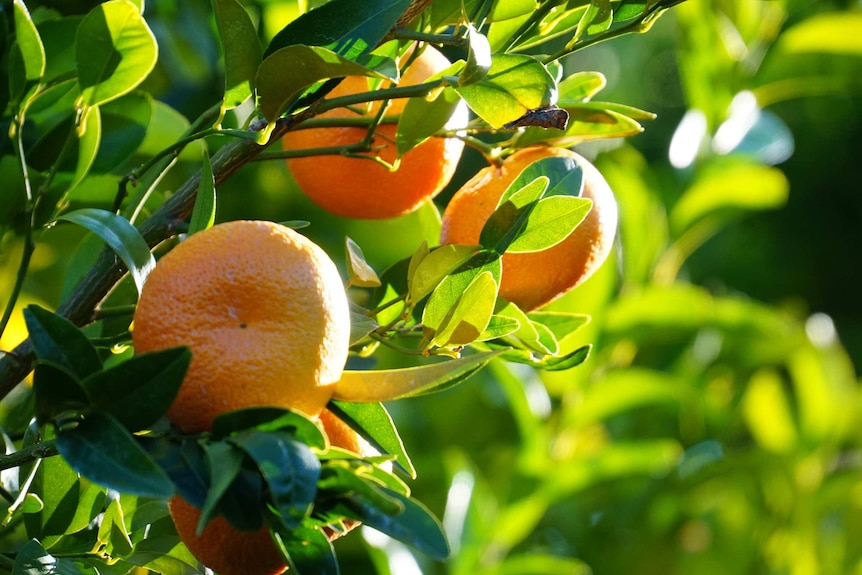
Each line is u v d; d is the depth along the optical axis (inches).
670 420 74.4
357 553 62.0
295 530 31.4
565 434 64.6
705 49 65.4
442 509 63.6
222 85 56.1
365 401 32.2
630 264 63.8
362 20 34.0
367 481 31.6
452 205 36.6
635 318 61.2
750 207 64.1
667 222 64.4
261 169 57.5
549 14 36.4
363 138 36.7
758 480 72.4
